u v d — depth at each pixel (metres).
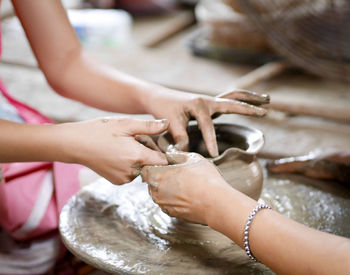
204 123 1.45
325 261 1.05
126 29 4.13
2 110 1.83
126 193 1.57
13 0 1.71
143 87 1.63
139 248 1.30
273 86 3.07
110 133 1.34
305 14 2.93
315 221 1.43
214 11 3.58
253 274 1.18
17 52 3.48
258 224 1.13
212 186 1.19
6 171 1.69
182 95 1.53
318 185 1.62
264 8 2.93
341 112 2.59
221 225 1.17
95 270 1.84
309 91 2.98
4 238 1.77
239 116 2.69
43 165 1.75
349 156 1.63
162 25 4.63
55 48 1.73
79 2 4.68
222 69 3.39
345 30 2.89
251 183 1.37
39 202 1.70
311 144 2.37
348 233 1.37
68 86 1.74
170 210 1.26
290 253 1.09
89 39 3.91
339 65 2.90
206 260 1.24
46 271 1.73
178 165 1.24
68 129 1.37
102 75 1.72
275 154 2.27
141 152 1.30
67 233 1.37
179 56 3.73
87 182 1.75
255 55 3.42
